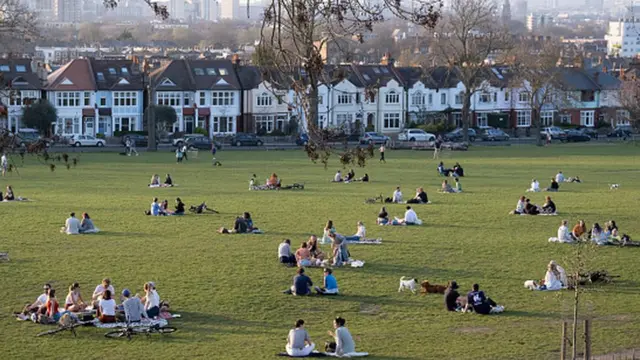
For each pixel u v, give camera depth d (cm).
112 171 9650
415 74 16725
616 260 5103
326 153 2953
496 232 5984
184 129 15300
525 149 13400
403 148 13462
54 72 15300
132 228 6056
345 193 7894
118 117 14975
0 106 3581
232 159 11244
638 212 6894
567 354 3441
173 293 4341
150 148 12681
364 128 15438
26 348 3484
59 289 4406
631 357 3403
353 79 15788
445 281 4634
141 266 4897
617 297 4319
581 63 18225
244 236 5791
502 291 4428
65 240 5603
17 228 5997
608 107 17525
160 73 15250
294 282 4359
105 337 3631
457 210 6931
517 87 15362
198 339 3641
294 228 6088
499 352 3466
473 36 15200
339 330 3425
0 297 4241
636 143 14500
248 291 4397
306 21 2533
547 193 8006
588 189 8319
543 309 4103
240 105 15562
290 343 3425
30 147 3431
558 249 5409
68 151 12294
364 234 5653
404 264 5006
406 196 7675
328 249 5375
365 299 4284
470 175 9475
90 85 14750
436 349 3503
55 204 7100
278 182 8206
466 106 14212
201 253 5247
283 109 15712
